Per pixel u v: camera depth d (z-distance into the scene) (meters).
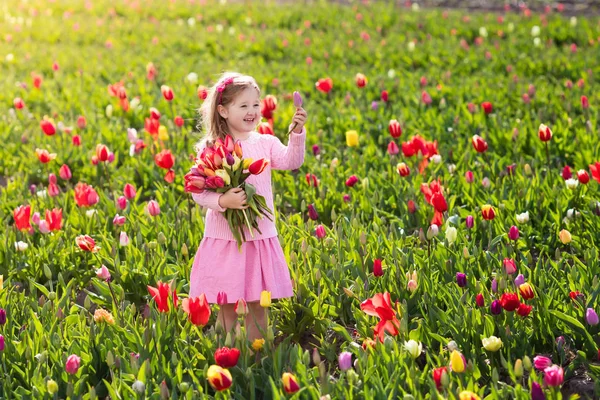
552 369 3.29
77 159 7.46
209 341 3.93
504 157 6.80
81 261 5.41
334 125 8.52
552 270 4.75
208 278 4.21
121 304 4.39
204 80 10.95
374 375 3.71
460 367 3.37
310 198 6.28
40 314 4.31
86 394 3.64
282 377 3.50
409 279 4.50
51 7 18.62
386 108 9.45
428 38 13.95
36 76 9.90
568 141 7.43
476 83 10.15
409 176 6.56
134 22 16.70
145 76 11.20
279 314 4.63
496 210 5.61
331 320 4.55
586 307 4.18
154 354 3.85
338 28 15.63
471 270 4.61
